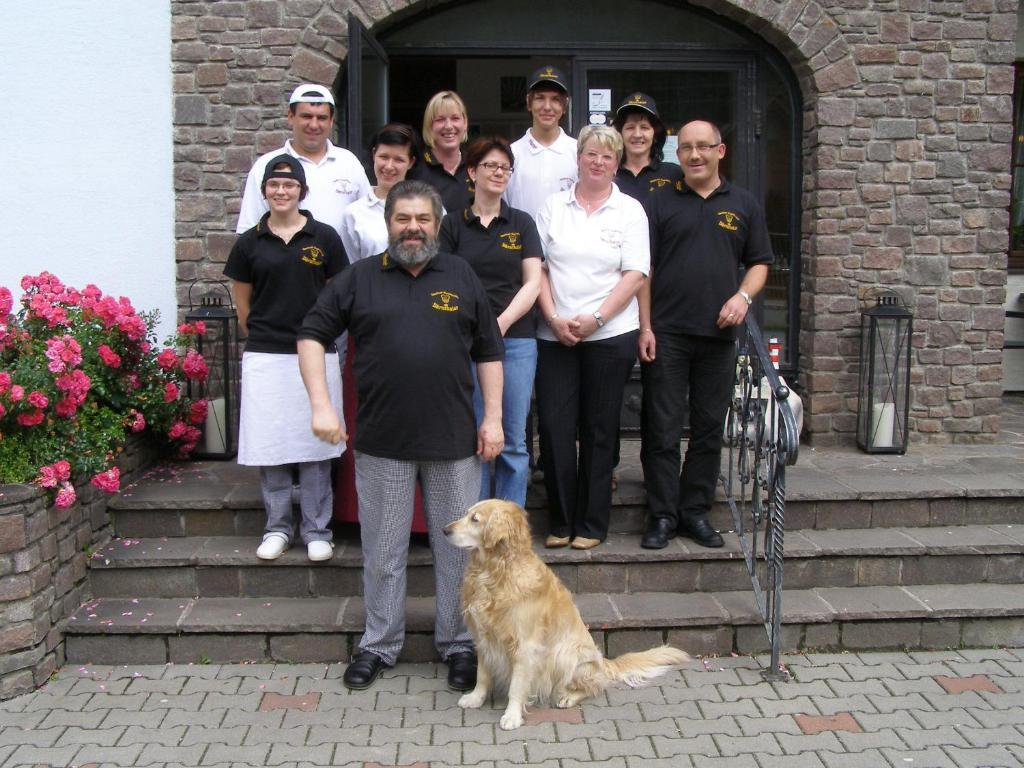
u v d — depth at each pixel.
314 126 4.35
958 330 5.62
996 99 5.50
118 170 5.28
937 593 4.24
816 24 5.41
